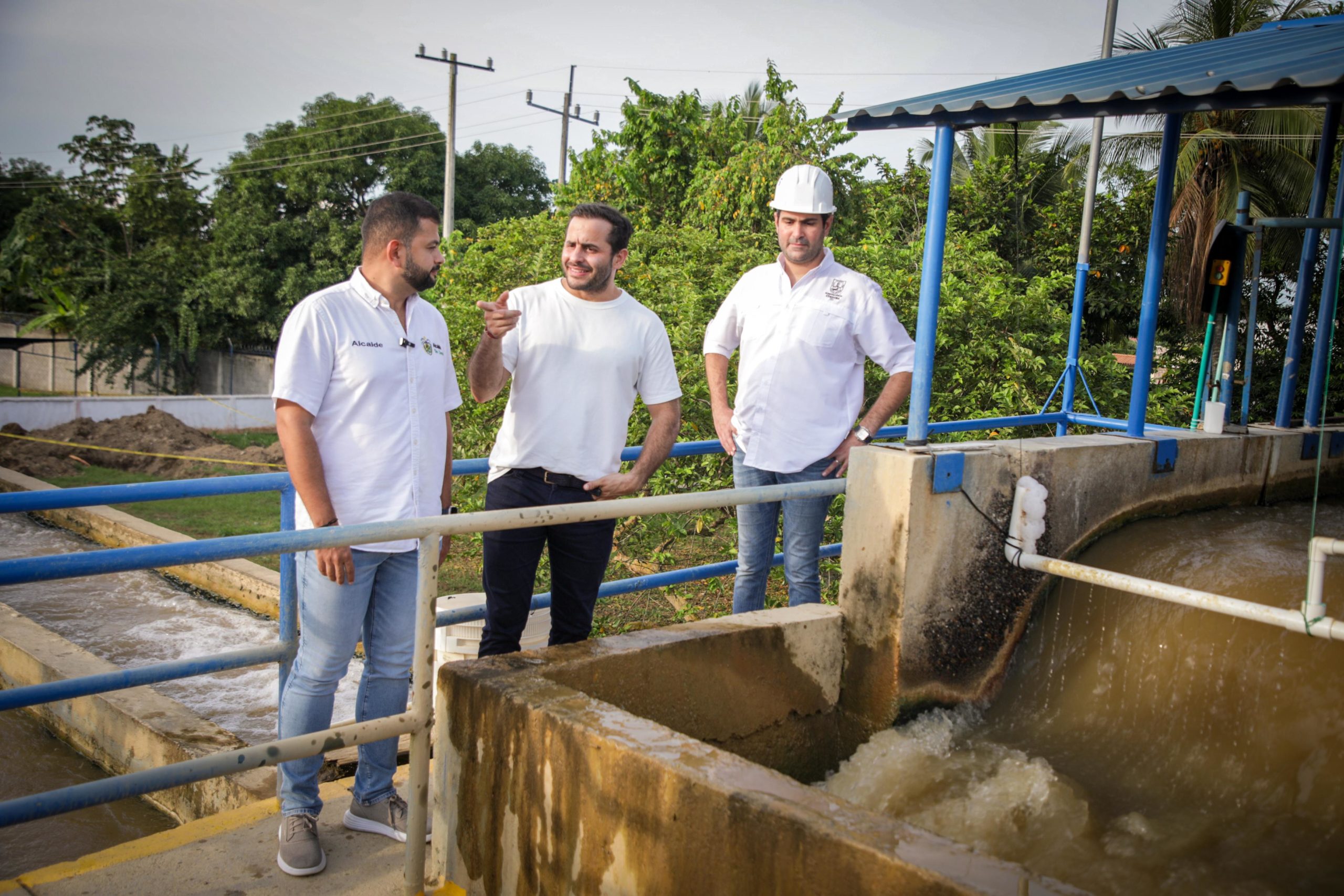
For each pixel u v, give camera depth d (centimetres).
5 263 3316
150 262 2656
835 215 1025
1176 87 232
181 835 272
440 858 232
